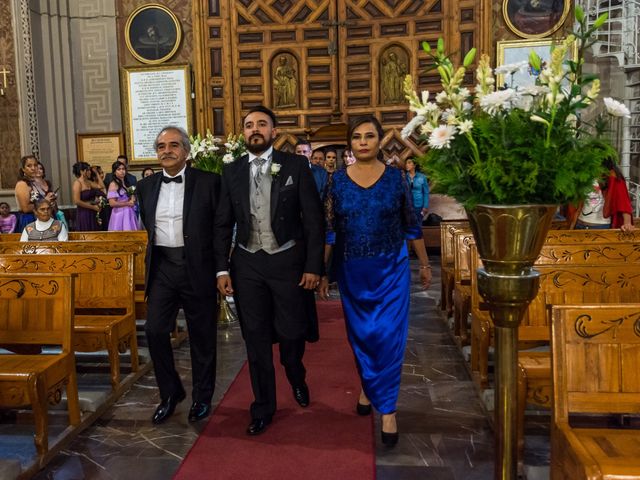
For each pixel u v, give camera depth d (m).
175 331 4.61
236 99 10.05
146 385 3.77
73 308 3.01
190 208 3.04
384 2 9.72
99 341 3.44
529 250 1.74
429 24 9.66
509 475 1.85
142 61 10.06
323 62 9.95
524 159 1.65
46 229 5.03
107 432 3.04
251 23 9.96
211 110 10.08
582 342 1.86
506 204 1.71
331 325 5.16
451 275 5.08
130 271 3.84
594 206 5.37
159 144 3.06
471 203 1.74
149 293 3.12
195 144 5.22
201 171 3.15
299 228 2.98
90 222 8.16
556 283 3.05
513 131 1.67
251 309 2.95
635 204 8.30
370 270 2.79
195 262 3.03
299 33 9.91
